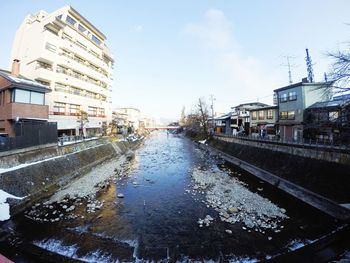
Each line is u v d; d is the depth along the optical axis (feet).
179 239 37.88
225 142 137.28
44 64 105.40
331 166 52.95
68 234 38.58
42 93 78.02
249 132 141.28
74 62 122.21
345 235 36.99
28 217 44.19
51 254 32.86
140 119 415.85
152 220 45.06
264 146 88.84
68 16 122.62
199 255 33.47
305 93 87.86
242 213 47.62
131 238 38.09
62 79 112.57
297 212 47.83
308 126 48.62
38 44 102.89
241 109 157.38
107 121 167.84
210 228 41.63
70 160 78.64
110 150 126.41
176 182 74.13
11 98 69.51
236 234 39.32
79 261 31.42
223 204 53.01
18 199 46.14
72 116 119.55
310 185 54.44
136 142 201.77
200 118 234.99
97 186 67.51
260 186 68.18
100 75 152.76
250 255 33.27
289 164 68.44
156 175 83.97
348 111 40.52
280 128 104.27
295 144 69.10
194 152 149.89
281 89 102.73
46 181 59.57
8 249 33.65
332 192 47.47
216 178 78.07
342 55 35.94
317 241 36.17
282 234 38.88
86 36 135.44
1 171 48.55
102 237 38.14
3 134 65.26
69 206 50.98
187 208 51.31
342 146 51.08
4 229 38.81
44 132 70.64
